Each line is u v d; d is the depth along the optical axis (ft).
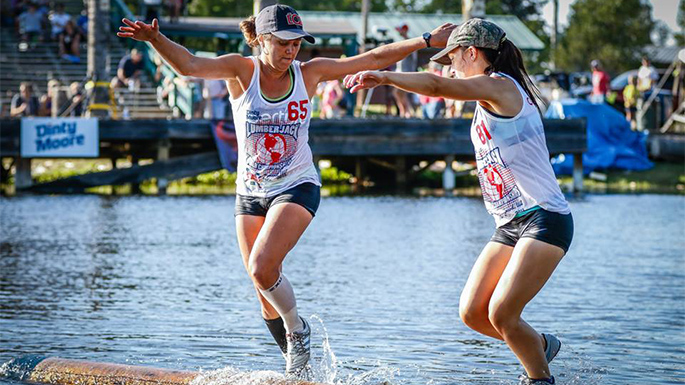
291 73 27.94
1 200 94.84
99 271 50.93
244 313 39.50
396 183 117.80
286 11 27.37
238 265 53.67
